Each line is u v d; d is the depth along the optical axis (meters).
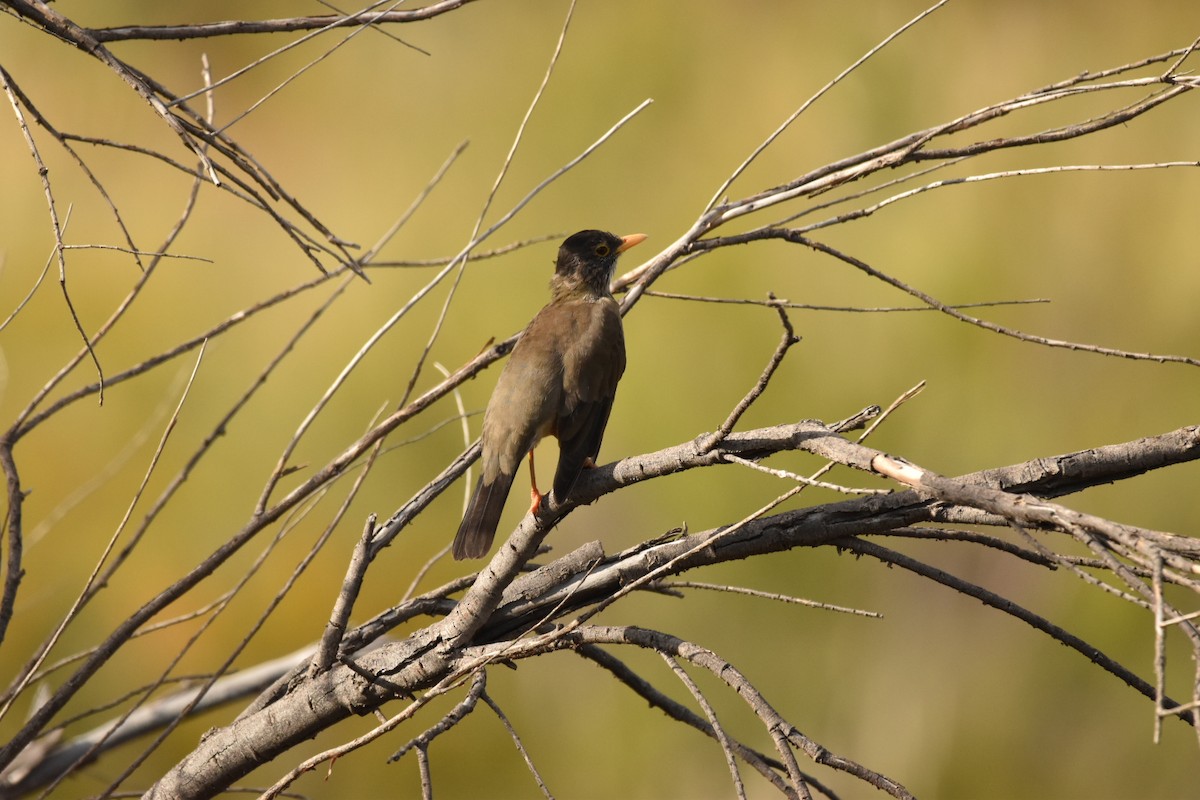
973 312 13.94
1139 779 11.69
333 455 14.55
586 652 6.15
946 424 13.53
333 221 16.95
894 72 16.41
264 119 19.31
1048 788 11.70
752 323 13.98
